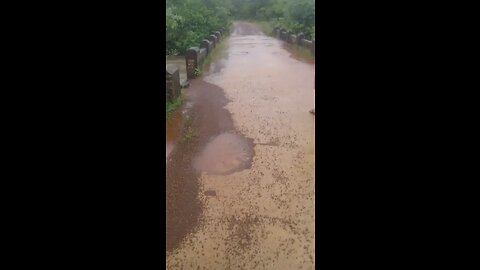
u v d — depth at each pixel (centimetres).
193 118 660
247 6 2942
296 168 474
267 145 548
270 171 466
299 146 544
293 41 1541
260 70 1077
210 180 442
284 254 317
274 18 2278
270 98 791
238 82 934
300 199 401
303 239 335
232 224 359
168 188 424
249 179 445
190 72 976
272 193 414
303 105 741
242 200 400
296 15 1556
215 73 1038
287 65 1152
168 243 332
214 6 1758
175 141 560
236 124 634
